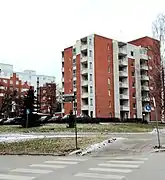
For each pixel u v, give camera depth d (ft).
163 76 154.40
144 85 246.27
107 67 224.12
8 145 64.69
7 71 358.02
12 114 277.03
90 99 214.07
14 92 282.77
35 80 419.33
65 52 247.09
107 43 227.40
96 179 28.25
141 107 239.30
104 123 157.69
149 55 238.48
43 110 305.73
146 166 36.09
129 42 264.11
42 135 98.63
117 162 40.32
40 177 29.84
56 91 306.96
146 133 106.32
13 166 38.01
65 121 161.27
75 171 33.14
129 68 238.07
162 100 154.10
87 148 56.80
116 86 225.76
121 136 87.71
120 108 225.35
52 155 50.98
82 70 223.30
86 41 228.84
